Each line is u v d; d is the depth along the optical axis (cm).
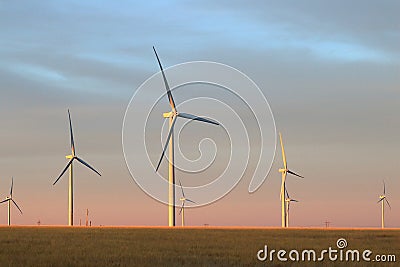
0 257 3784
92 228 7294
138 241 5072
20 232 6228
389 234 6203
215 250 4347
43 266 3419
